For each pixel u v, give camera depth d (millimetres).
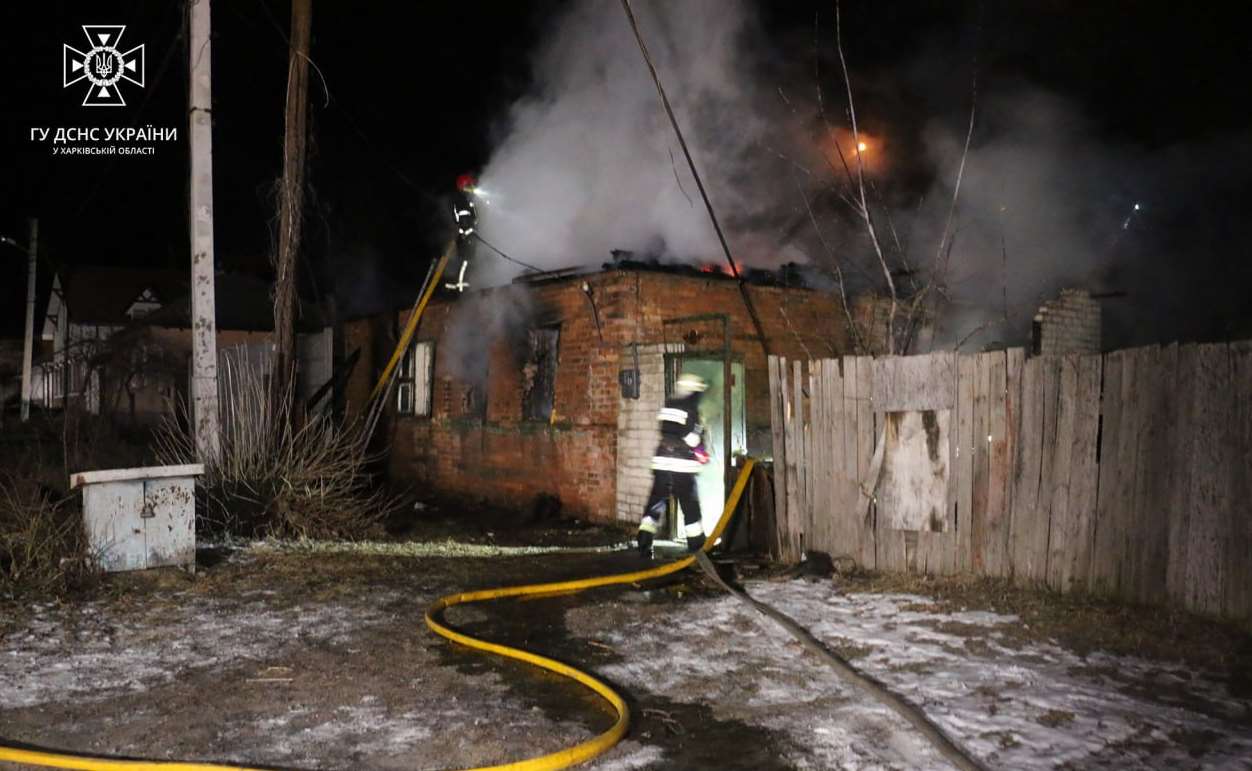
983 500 6988
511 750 4195
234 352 12930
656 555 9047
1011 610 6305
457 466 14711
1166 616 5820
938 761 4078
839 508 7867
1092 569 6363
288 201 10977
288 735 4359
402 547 9477
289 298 10891
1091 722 4438
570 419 12266
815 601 6848
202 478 9469
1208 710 4582
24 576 6836
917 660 5438
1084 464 6430
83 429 14930
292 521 9617
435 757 4117
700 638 5969
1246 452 5520
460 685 5094
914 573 7328
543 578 7781
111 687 5020
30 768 3977
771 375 8352
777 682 5133
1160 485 5992
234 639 5918
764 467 8766
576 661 5508
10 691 4930
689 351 10594
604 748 4168
